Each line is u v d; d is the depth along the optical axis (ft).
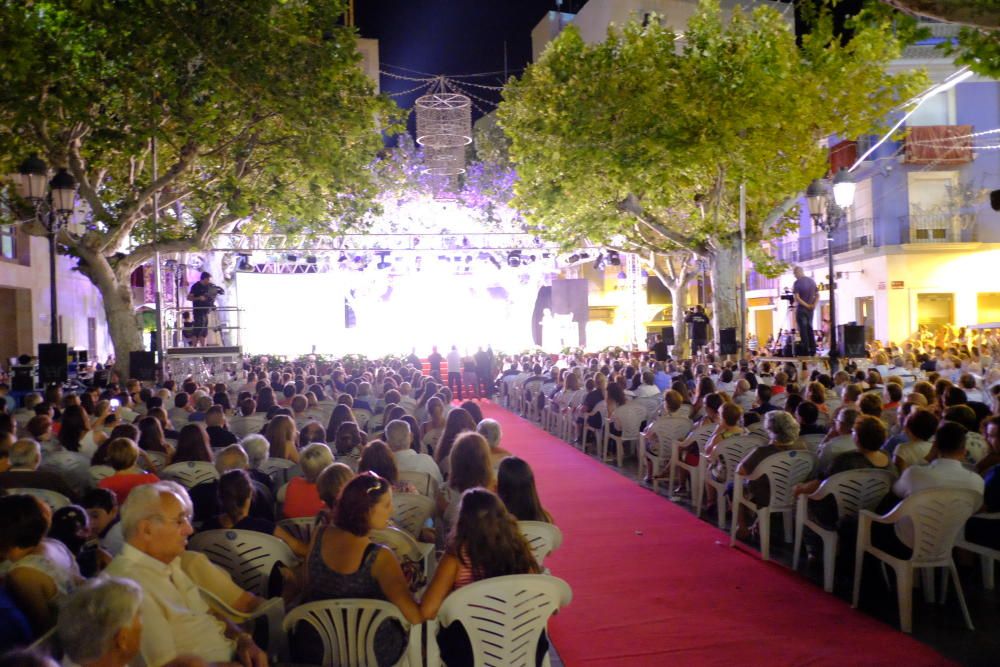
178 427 37.96
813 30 61.87
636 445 43.98
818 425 28.68
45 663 6.16
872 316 99.30
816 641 18.01
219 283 91.25
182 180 61.36
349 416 32.42
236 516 16.72
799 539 22.90
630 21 65.87
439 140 95.61
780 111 58.90
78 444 27.73
